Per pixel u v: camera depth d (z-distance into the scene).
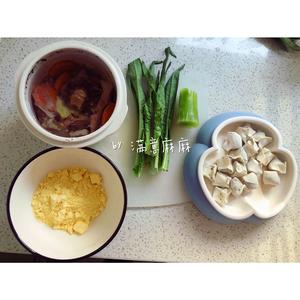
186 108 0.42
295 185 0.43
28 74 0.35
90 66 0.39
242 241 0.43
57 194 0.40
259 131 0.44
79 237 0.39
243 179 0.42
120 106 0.36
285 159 0.43
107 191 0.41
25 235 0.37
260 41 0.48
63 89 0.39
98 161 0.40
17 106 0.35
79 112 0.39
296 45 0.47
